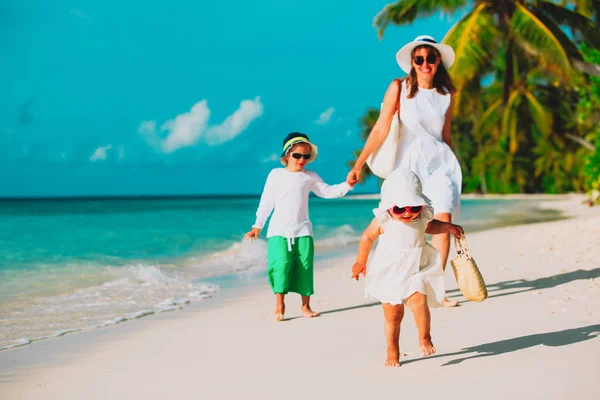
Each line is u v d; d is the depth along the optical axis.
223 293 7.46
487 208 29.72
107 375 4.02
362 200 64.69
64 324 5.76
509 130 42.03
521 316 5.11
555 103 38.62
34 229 18.22
